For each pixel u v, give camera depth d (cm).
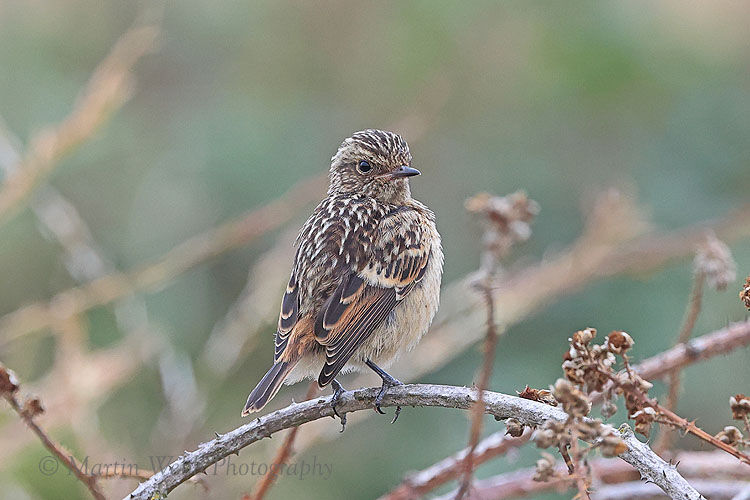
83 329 1216
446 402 668
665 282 1452
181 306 1501
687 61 1672
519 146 1686
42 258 1508
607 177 1634
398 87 1755
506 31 1733
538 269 1240
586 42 1672
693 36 1703
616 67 1656
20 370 1177
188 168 1656
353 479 1418
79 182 1616
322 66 1806
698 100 1661
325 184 1238
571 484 646
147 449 1214
